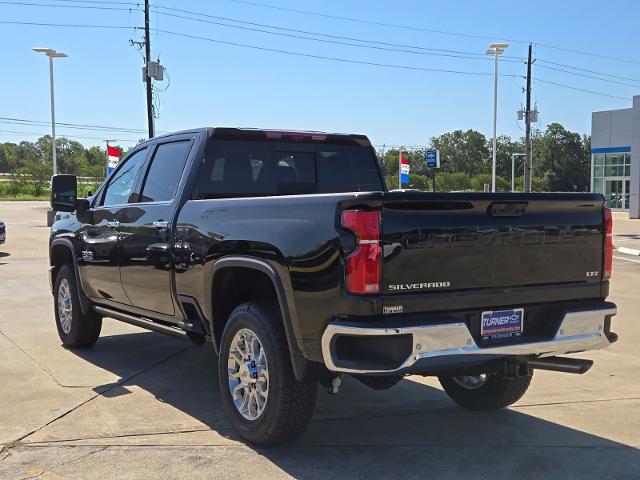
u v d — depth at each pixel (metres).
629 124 42.62
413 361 3.66
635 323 8.79
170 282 5.17
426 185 70.56
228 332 4.54
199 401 5.41
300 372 3.99
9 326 8.31
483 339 4.01
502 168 124.19
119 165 6.42
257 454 4.30
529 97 40.38
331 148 6.12
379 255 3.63
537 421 5.00
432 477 3.98
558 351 4.22
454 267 3.86
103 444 4.47
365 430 4.79
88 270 6.44
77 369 6.34
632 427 4.87
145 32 29.34
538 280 4.19
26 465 4.11
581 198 4.34
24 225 30.30
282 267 4.03
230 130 5.49
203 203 4.86
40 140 153.62
